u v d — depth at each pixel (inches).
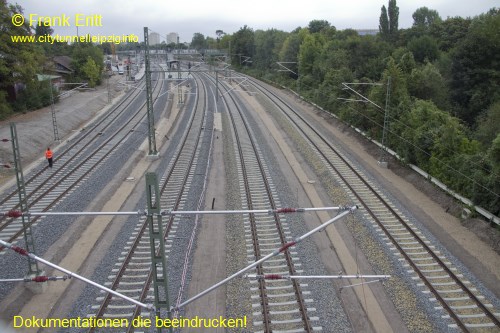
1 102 1899.6
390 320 571.5
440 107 1750.7
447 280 665.6
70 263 716.0
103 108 2469.2
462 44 1824.6
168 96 2773.1
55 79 2723.9
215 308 597.9
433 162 1112.8
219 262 722.2
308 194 1065.5
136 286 646.5
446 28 2726.4
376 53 2399.1
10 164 1323.8
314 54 2822.3
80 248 766.5
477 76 1766.7
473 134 1441.9
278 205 983.6
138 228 846.5
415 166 1218.0
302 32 3262.8
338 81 2042.3
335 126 1862.7
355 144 1572.3
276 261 718.5
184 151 1483.8
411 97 1681.8
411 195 1057.5
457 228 864.9
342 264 715.4
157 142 1621.6
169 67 2694.4
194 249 763.4
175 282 658.8
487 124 1408.7
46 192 1057.5
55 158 1389.0
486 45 1755.7
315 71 2642.7
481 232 830.5
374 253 746.8
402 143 1264.8
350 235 823.1
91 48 3393.2
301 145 1550.2
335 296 618.5
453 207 957.8
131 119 2100.1
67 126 1907.0
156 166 1310.3
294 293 624.1
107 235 820.6
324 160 1352.1
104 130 1857.8
